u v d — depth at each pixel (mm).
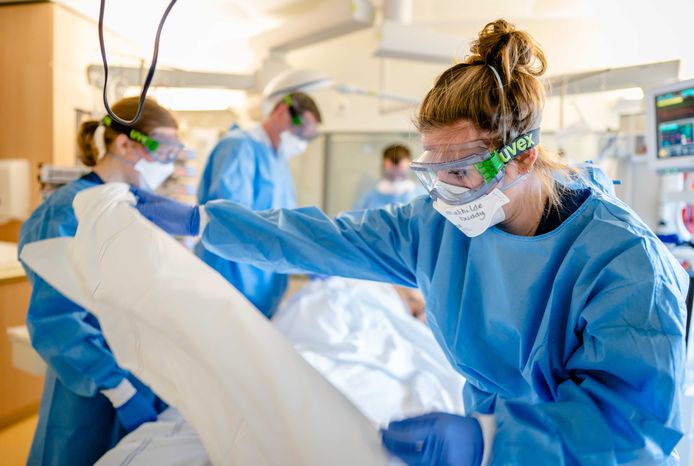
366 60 3711
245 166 1808
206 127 2758
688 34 1239
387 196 3203
